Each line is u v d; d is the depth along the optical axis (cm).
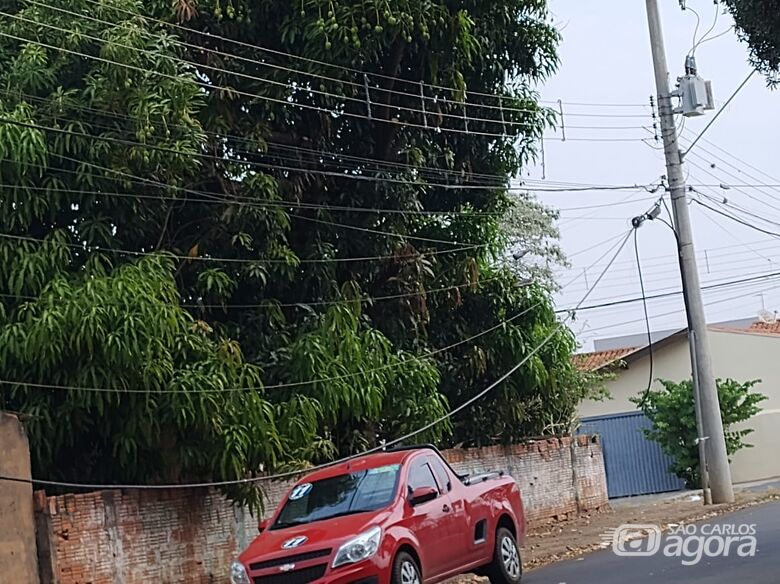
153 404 1507
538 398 2488
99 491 1555
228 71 1881
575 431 2950
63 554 1455
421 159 2119
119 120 1619
